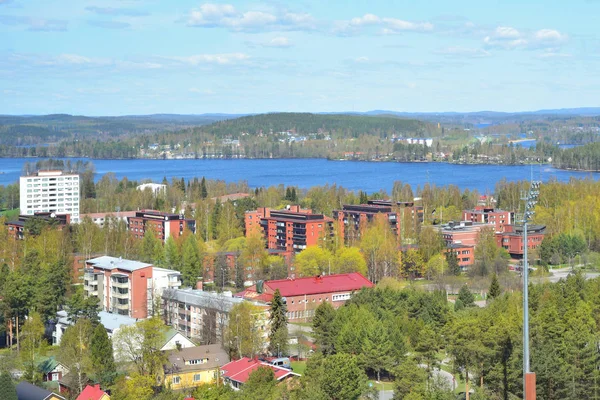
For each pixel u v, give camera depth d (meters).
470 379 173.62
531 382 116.00
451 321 189.50
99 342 186.38
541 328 176.75
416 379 160.38
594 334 177.75
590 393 160.38
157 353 186.12
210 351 198.75
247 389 161.88
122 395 167.50
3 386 165.50
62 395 181.25
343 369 158.50
